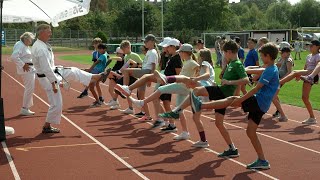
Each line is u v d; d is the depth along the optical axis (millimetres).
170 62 8648
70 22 67438
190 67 8023
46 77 8398
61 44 63469
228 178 5918
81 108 11867
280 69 10047
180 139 8148
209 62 8789
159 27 62625
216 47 26172
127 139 8180
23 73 10531
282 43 10047
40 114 10820
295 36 54906
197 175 6035
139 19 59875
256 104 6105
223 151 7316
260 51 6152
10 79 20406
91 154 7113
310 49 9758
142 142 7945
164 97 8625
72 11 8328
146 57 9758
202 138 7570
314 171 6270
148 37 9695
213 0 74875
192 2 74375
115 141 8016
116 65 11938
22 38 10406
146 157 6941
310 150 7484
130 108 10883
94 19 68938
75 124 9586
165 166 6457
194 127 9352
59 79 8531
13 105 12352
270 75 6031
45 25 8273
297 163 6676
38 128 9133
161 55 9875
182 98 7984
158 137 8352
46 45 8320
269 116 10883
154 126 9133
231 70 6711
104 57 11914
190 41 60531
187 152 7262
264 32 54438
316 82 9797
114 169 6301
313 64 9680
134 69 9727
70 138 8234
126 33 61625
